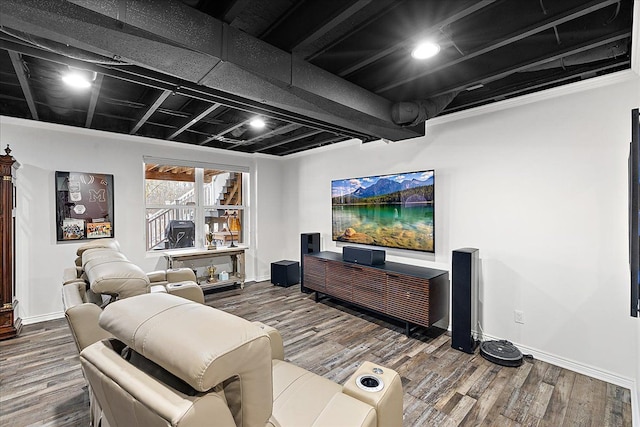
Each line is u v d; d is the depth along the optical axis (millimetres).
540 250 2703
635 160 1437
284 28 1956
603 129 2379
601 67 2258
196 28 1571
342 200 4512
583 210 2477
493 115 2980
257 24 1998
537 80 2551
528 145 2758
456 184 3268
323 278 4191
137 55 1596
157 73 2186
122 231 4164
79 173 3822
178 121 3805
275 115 3031
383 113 2715
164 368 878
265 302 4320
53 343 3016
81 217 3846
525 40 2115
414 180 3602
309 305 4191
